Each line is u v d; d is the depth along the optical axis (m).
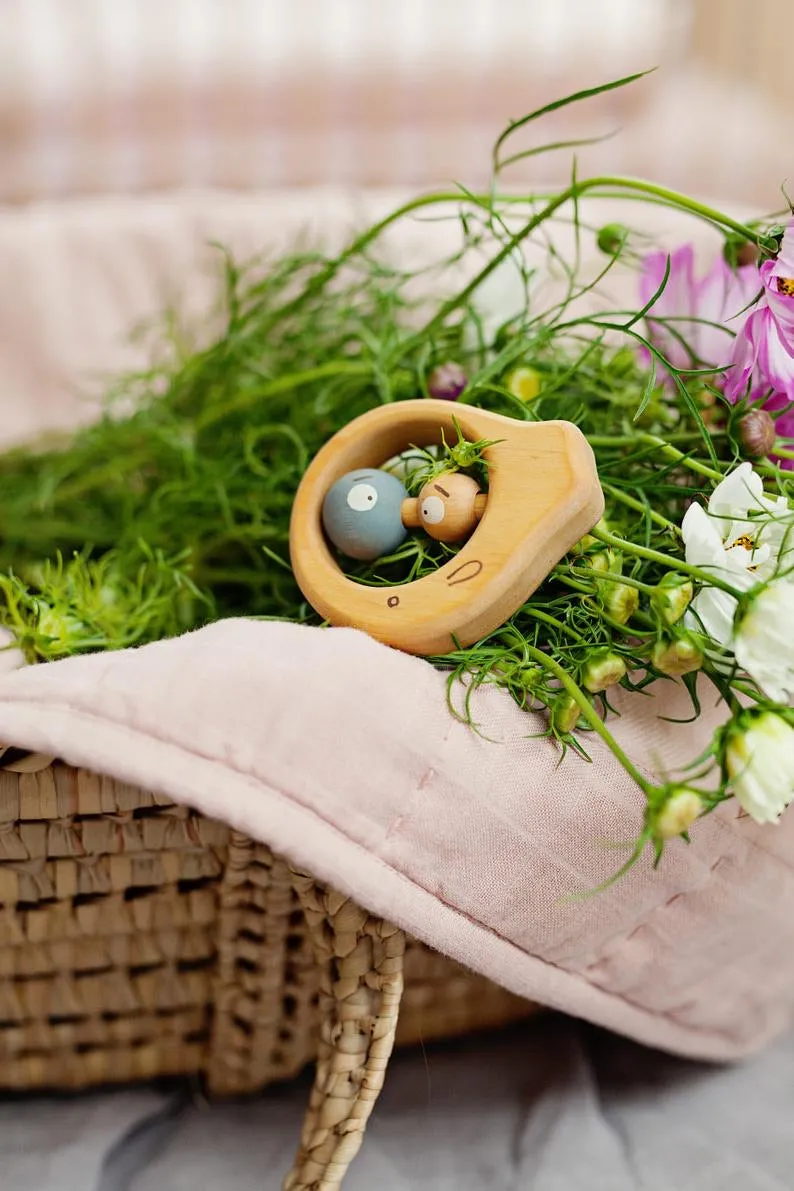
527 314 0.66
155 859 0.59
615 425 0.64
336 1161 0.57
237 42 1.30
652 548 0.60
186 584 0.69
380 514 0.59
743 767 0.52
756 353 0.58
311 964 0.61
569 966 0.59
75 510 0.79
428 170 1.40
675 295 0.64
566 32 1.34
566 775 0.56
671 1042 0.64
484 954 0.57
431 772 0.55
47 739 0.54
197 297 0.90
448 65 1.34
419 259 0.85
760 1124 0.67
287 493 0.69
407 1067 0.69
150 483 0.77
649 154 1.41
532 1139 0.66
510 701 0.57
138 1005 0.63
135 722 0.55
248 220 0.89
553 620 0.57
